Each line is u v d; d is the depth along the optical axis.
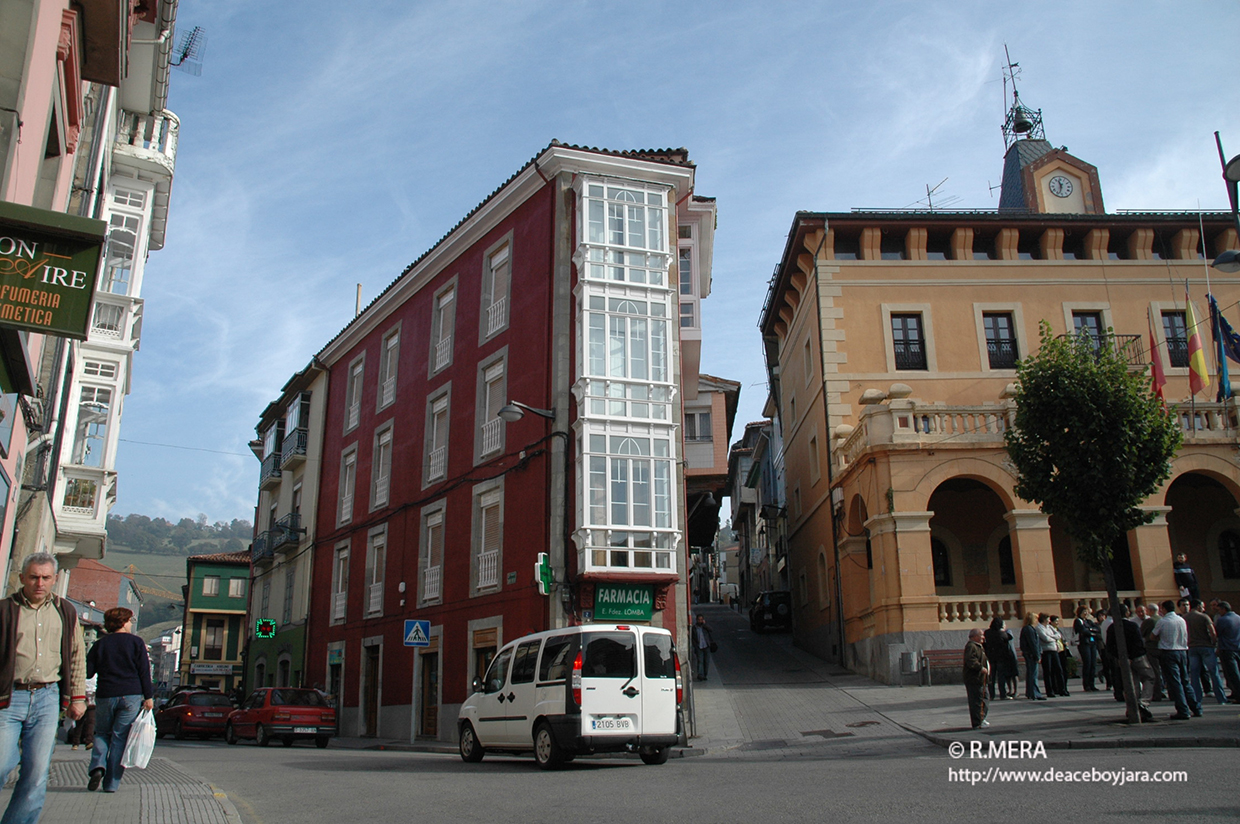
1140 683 14.23
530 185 22.02
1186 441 20.08
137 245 21.02
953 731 12.94
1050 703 15.33
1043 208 29.36
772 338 34.97
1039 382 13.23
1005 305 25.89
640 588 18.50
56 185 10.34
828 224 26.05
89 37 10.78
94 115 15.03
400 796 8.75
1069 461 12.80
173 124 21.70
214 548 182.62
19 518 14.51
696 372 24.58
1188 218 26.19
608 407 19.23
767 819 6.23
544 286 20.94
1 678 5.34
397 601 24.73
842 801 6.86
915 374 25.34
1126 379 12.96
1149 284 26.16
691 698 15.38
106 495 19.62
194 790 8.98
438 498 23.72
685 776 9.66
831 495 24.83
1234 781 6.91
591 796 8.15
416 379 26.34
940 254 26.75
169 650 73.62
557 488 19.06
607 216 20.62
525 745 12.16
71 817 6.86
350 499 29.52
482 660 20.78
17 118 7.46
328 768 12.73
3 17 7.53
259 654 35.28
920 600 19.08
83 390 19.64
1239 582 23.17
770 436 46.47
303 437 34.00
